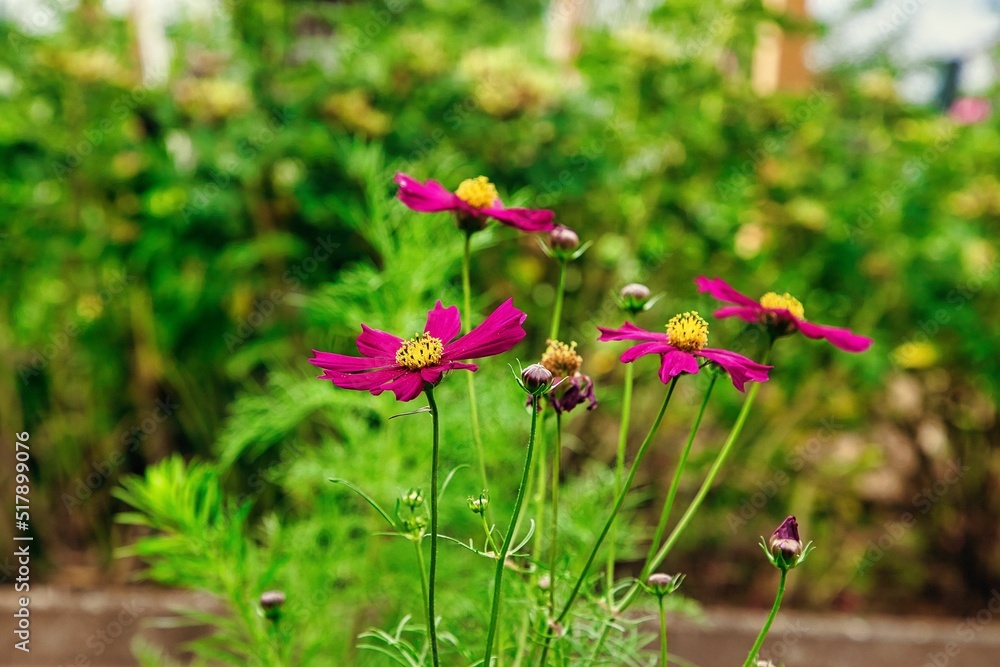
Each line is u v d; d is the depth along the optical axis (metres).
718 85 1.46
